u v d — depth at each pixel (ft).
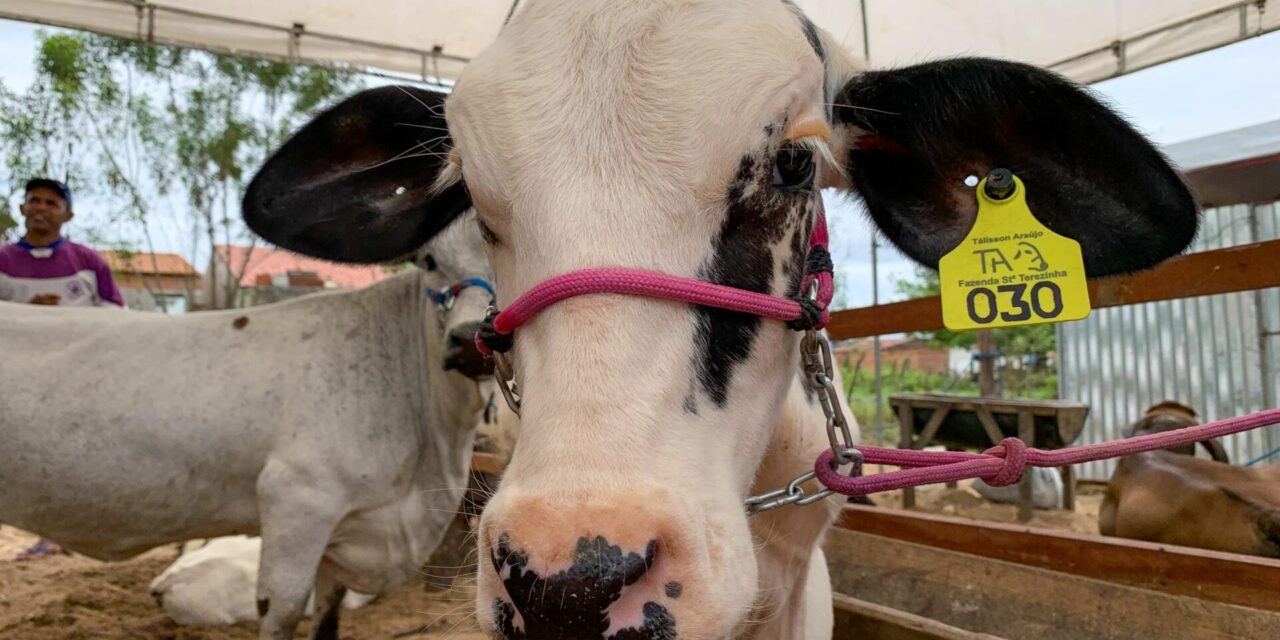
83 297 17.56
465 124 4.71
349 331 11.36
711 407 4.25
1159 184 5.37
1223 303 31.86
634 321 4.00
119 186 49.32
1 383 10.37
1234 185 22.94
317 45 17.63
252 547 15.31
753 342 4.52
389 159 7.25
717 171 4.31
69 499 10.49
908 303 12.57
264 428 10.77
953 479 5.17
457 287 10.62
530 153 4.33
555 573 3.50
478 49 18.92
